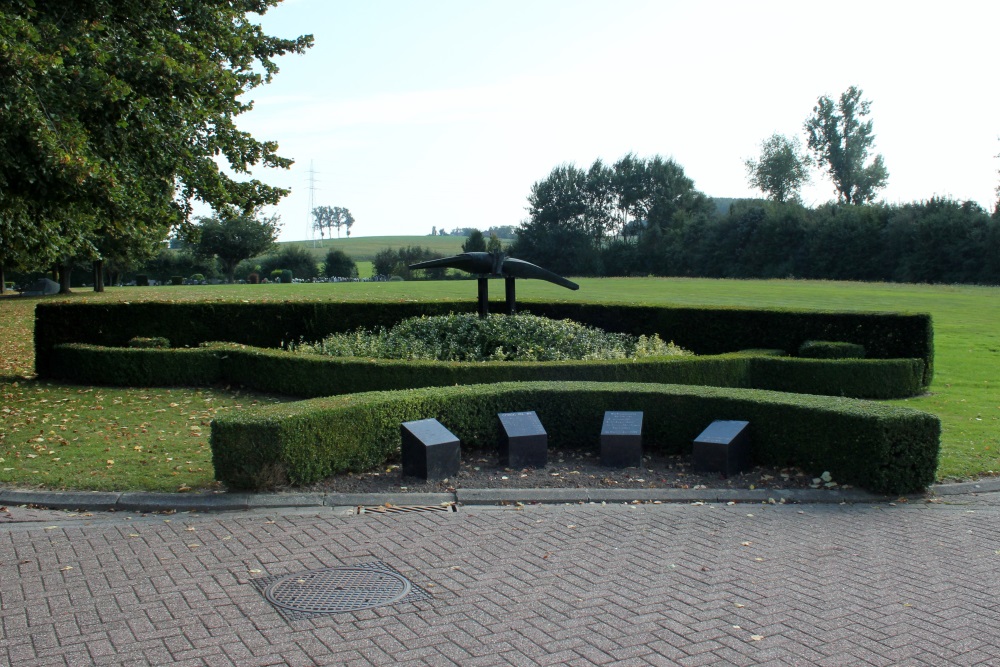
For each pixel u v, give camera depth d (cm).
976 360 1717
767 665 402
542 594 494
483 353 1391
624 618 458
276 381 1287
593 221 7106
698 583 513
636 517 668
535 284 4428
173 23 1439
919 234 4803
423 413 864
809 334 1531
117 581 516
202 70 1315
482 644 425
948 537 612
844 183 6456
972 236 4612
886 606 476
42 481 746
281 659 409
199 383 1378
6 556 564
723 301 3120
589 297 3369
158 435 963
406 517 666
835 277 5266
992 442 933
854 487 752
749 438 841
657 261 6328
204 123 1480
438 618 459
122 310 1639
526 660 407
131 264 4756
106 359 1384
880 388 1293
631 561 556
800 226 5528
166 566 544
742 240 5850
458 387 934
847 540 604
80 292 4209
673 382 1220
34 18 1171
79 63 1121
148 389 1344
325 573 531
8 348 2008
